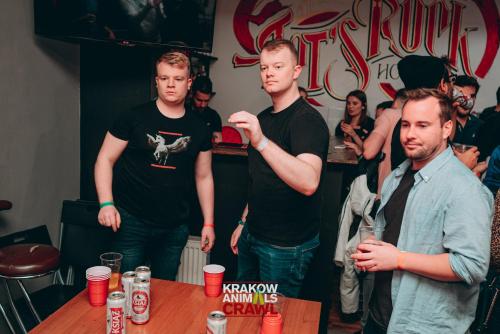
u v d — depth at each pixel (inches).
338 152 112.7
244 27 212.7
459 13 196.2
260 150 60.4
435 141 54.2
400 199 60.5
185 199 91.6
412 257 52.9
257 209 75.4
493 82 197.6
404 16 200.7
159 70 81.5
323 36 208.1
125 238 88.7
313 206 74.8
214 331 51.8
